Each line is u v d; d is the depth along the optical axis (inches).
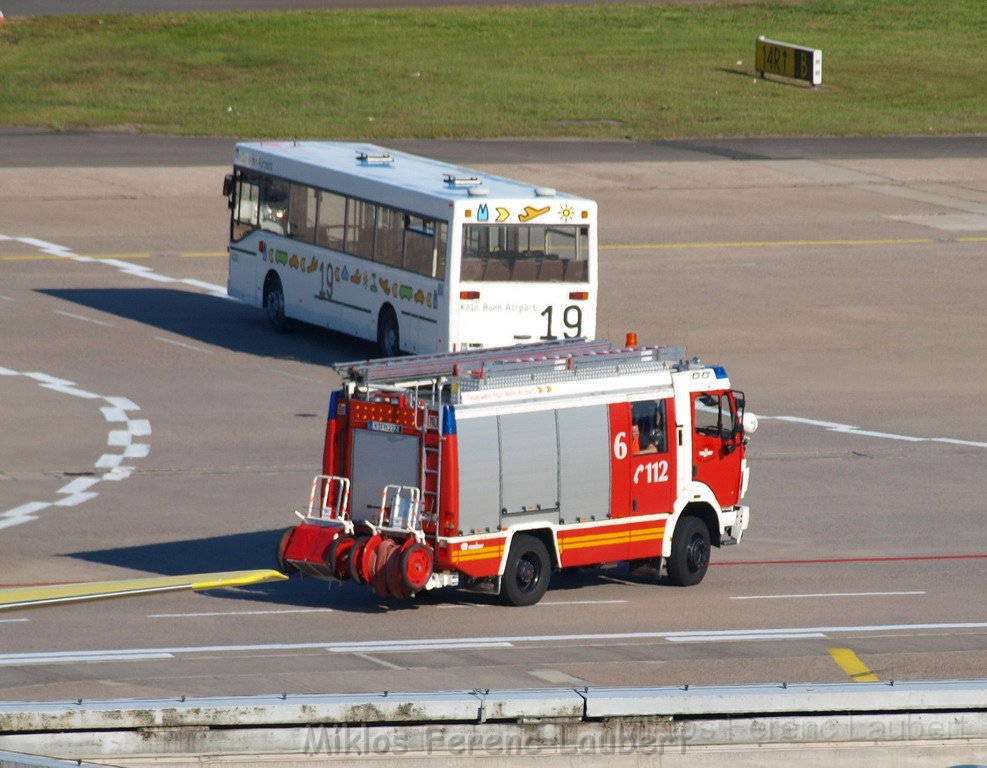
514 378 3452.3
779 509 4397.1
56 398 5334.6
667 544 3673.7
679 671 3029.0
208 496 4343.0
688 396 3713.1
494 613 3430.1
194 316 6673.2
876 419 5438.0
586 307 5679.1
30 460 4640.8
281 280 6397.6
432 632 3255.4
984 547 4092.0
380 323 5920.3
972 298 7347.4
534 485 3474.4
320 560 3358.8
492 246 5590.6
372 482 3452.3
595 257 5669.3
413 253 5723.4
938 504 4483.3
